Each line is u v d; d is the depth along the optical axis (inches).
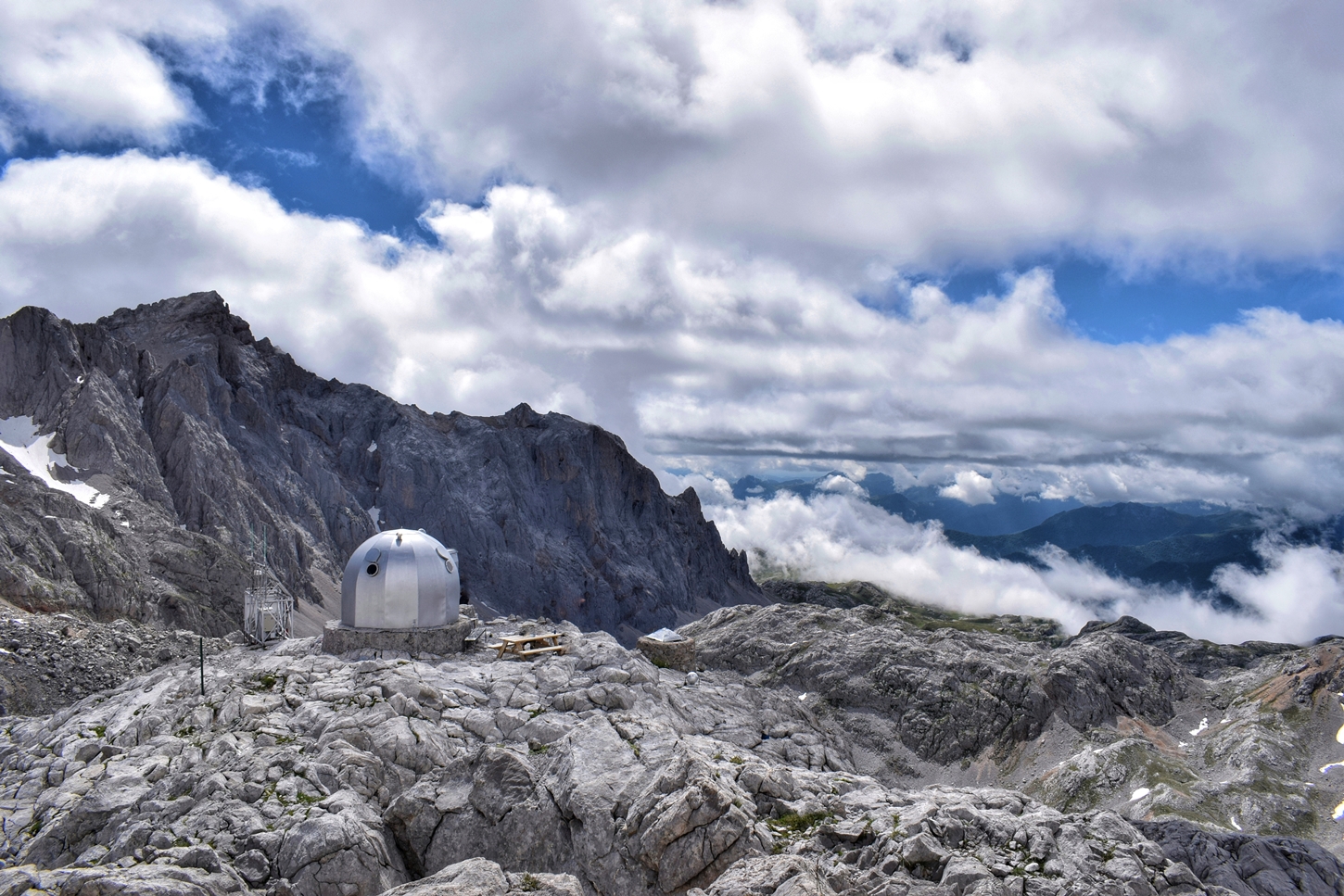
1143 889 933.2
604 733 1473.9
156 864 1077.8
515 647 2234.3
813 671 3334.2
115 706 1957.4
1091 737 3336.6
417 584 2214.6
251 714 1727.4
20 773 1696.6
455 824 1290.6
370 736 1611.7
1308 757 3592.5
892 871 990.4
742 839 1092.5
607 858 1173.7
